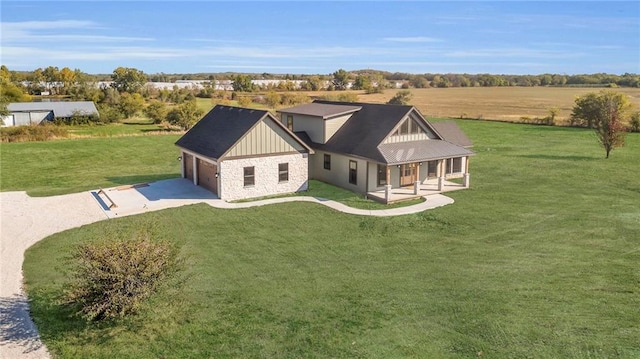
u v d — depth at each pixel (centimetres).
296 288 1516
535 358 1102
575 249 1872
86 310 1166
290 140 2812
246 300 1420
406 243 1975
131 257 1196
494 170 3522
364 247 1927
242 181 2689
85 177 3250
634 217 2300
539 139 5128
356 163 2855
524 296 1441
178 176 3272
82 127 6391
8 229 2117
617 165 3681
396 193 2784
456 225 2208
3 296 1430
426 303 1400
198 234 2064
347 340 1190
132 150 4366
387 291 1491
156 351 1140
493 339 1189
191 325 1261
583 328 1238
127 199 2631
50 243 1938
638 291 1470
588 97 6156
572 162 3822
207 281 1563
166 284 1304
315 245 1945
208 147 2786
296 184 2877
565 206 2523
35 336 1197
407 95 9269
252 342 1180
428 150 2886
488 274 1627
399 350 1143
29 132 4938
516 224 2212
